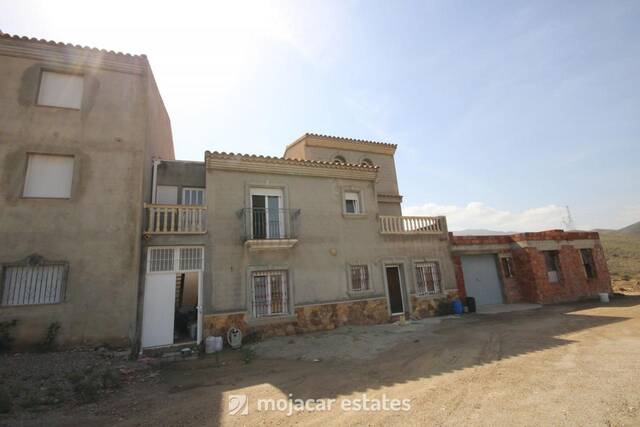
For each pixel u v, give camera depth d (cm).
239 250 1123
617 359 673
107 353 827
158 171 1262
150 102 1171
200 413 504
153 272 1010
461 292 1573
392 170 2036
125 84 1070
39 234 870
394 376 656
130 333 890
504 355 762
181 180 1287
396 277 1452
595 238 2012
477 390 542
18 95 938
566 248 1861
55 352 799
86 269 888
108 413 510
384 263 1405
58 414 505
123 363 794
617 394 487
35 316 821
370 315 1302
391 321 1343
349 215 1377
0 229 841
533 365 667
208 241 1087
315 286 1220
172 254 1045
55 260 866
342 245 1324
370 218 1430
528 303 1706
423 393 543
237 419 477
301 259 1221
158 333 978
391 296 1412
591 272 1933
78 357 764
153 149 1254
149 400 569
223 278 1074
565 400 476
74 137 966
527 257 1744
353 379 650
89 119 995
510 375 610
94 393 598
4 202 859
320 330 1184
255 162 1224
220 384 660
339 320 1233
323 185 1363
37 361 714
